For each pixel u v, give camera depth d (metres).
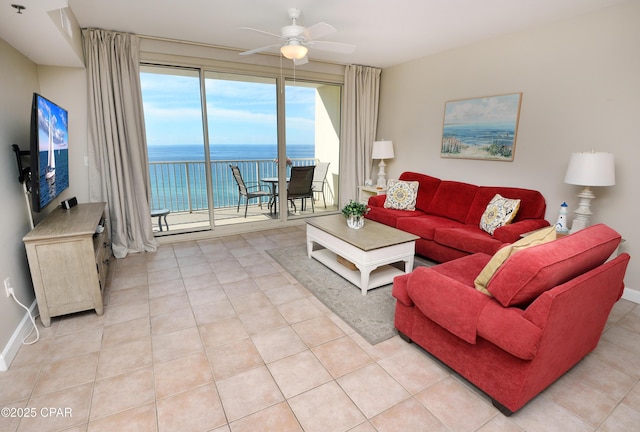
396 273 3.20
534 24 3.17
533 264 1.43
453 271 2.19
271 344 2.17
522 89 3.40
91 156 3.53
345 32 3.44
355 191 5.43
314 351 2.10
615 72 2.72
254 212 6.05
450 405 1.68
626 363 2.01
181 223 5.34
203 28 3.36
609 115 2.79
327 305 2.66
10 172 2.29
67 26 2.56
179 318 2.48
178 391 1.76
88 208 3.12
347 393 1.75
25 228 2.49
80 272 2.38
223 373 1.89
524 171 3.46
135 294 2.86
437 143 4.42
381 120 5.39
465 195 3.86
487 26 3.23
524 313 1.47
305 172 5.23
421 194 4.37
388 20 3.09
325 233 3.29
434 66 4.34
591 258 1.66
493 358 1.61
